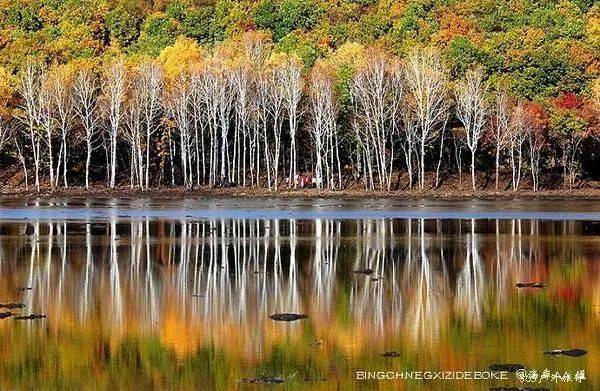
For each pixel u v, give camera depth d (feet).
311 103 475.72
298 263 181.06
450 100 463.83
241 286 155.33
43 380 102.68
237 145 493.36
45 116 449.89
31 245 207.92
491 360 108.88
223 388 99.19
